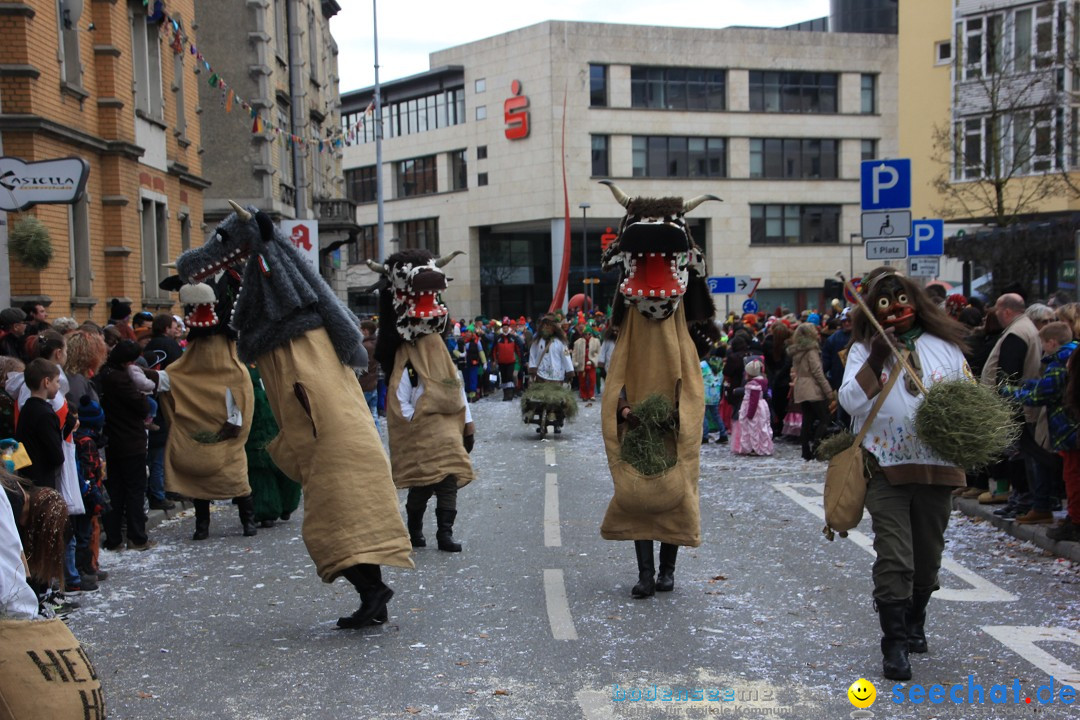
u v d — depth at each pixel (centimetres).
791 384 1568
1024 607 686
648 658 587
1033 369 912
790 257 6359
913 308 564
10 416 719
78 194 986
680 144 6131
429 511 1102
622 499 707
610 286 6219
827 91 6394
